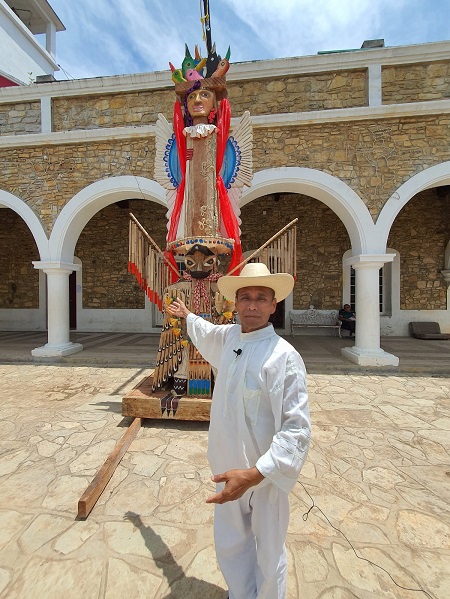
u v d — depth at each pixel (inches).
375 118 209.8
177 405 120.4
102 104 237.6
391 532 69.1
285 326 362.0
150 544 65.5
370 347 215.2
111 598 53.9
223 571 49.6
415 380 188.5
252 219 360.8
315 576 57.9
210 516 73.9
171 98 231.0
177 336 126.0
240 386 45.8
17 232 386.6
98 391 168.1
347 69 214.7
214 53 129.2
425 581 57.2
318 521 72.1
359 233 212.4
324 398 157.4
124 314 375.9
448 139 207.2
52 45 587.5
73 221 238.1
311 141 216.2
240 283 48.6
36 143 235.6
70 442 110.2
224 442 47.1
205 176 124.7
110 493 81.9
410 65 211.9
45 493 82.2
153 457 100.1
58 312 243.0
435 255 339.0
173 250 133.2
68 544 65.3
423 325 334.6
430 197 338.6
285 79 221.1
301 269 358.0
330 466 95.8
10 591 55.1
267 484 44.7
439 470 94.1
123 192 231.5
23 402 151.1
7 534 68.0
